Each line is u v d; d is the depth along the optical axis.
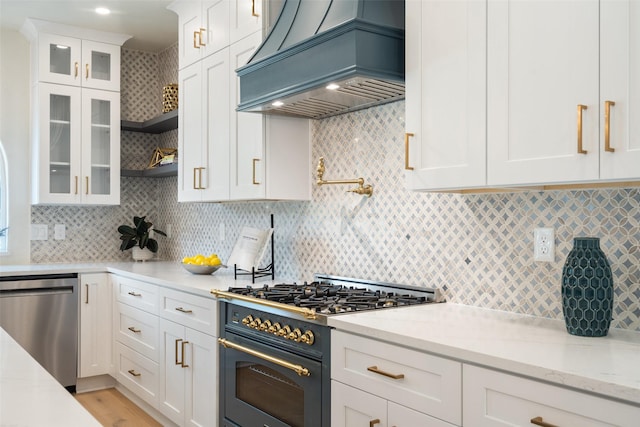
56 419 0.99
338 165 2.95
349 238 2.88
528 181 1.70
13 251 4.36
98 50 4.42
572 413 1.31
